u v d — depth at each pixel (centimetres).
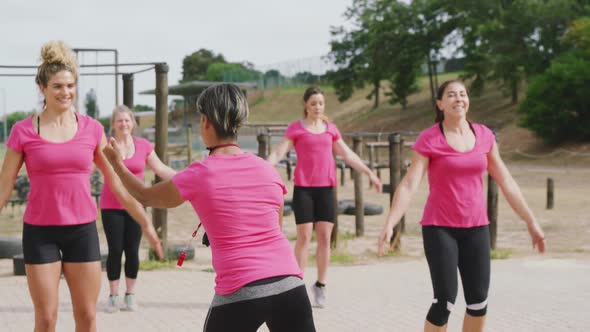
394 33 5700
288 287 292
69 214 410
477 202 441
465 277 441
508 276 855
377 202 2017
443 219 439
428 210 446
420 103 6053
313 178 686
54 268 409
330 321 622
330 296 736
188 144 2630
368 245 1208
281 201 317
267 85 8100
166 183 312
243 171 308
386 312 658
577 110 3862
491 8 5034
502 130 4538
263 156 1488
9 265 991
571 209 1736
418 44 5647
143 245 1151
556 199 1992
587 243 1203
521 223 1503
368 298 724
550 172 3086
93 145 418
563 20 4469
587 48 4028
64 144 408
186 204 2039
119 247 655
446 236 437
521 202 456
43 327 408
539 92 3969
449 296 431
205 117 314
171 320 626
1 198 410
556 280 827
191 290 769
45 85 409
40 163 404
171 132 5866
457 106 445
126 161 638
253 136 5028
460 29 5406
